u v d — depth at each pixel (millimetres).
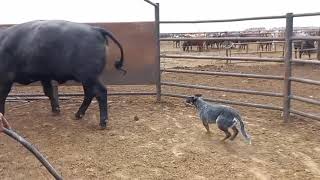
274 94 5562
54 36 5000
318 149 4344
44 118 5824
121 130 5125
